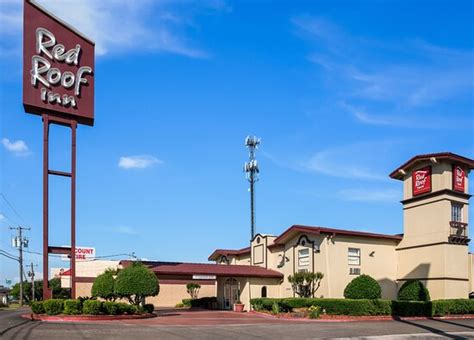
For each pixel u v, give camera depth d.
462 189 34.75
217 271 37.66
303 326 23.64
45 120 29.20
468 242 34.22
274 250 40.84
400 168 36.78
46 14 30.05
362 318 28.55
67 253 29.50
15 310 43.84
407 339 19.53
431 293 33.56
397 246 36.97
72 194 29.56
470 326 24.98
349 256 34.97
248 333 20.28
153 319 28.11
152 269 35.88
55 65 29.98
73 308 26.52
